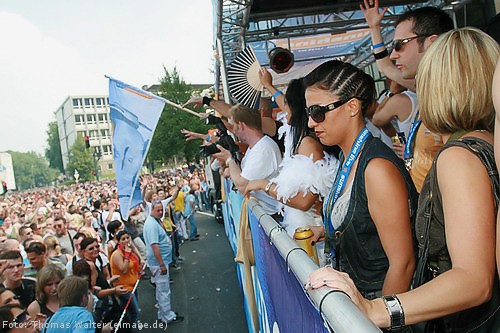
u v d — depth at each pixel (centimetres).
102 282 493
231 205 744
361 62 1133
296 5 596
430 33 197
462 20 741
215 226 1504
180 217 1227
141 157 493
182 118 3303
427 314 97
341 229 161
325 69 164
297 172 214
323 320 94
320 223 257
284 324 162
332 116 164
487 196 99
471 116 113
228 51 763
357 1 598
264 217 205
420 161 187
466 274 94
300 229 194
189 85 3434
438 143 178
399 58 210
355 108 164
